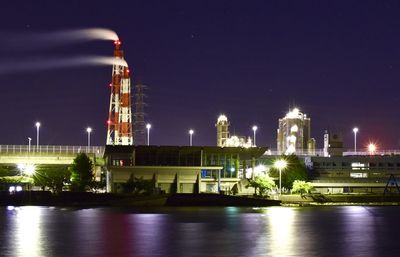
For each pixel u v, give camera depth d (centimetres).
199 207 15700
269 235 8331
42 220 10694
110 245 7200
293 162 19450
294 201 17212
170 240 7712
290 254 6488
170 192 17675
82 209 14412
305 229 9256
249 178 18600
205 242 7500
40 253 6506
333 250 6825
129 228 9262
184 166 17950
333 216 12212
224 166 18412
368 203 17888
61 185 18962
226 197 16200
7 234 8319
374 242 7606
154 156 17950
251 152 18500
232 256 6341
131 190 16725
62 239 7762
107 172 18975
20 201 15900
